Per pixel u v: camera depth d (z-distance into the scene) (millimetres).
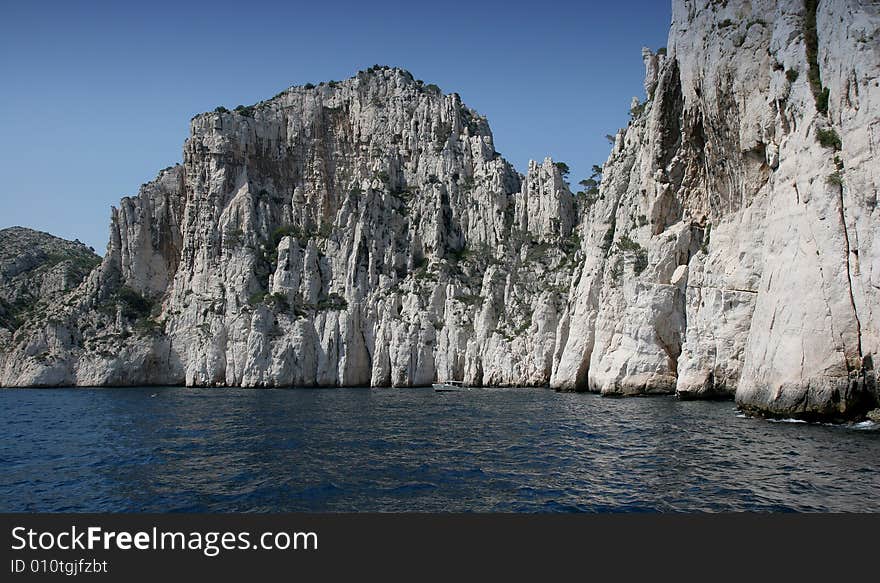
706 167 57156
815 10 43812
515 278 105000
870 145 36219
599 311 72875
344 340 103125
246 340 104250
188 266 124500
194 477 29219
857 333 36406
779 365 39844
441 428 44625
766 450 30297
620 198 78438
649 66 85062
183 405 67438
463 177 127250
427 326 102375
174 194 133250
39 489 27500
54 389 106938
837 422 36812
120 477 29609
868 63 37000
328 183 138625
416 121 135250
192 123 131500
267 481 27859
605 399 62938
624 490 24578
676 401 55875
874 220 35656
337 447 36688
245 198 126938
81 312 121000
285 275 111625
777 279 41469
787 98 43812
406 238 117875
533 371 90000
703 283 56625
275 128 137000
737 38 51031
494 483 26672
